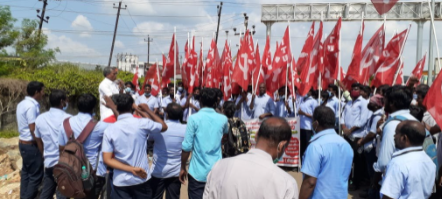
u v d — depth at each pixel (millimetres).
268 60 9016
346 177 3330
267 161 2426
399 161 3129
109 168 4707
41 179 5562
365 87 6824
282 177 2311
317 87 8555
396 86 4160
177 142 4695
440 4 16484
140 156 4277
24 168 5527
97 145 4777
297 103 9438
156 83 10695
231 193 2342
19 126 5410
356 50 7672
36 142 5422
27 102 5359
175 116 4766
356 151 6859
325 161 3252
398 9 17422
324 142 3305
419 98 5223
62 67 21922
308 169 3270
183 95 11164
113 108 4926
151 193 4426
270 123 2586
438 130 4664
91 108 4809
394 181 3092
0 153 9586
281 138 2553
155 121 4562
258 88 8680
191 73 9680
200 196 4500
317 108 3471
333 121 3396
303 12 19406
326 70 8141
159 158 4703
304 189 3305
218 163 2590
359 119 6727
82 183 4359
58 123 5004
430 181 3107
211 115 4531
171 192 4809
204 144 4445
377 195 5859
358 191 6977
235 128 5172
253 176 2328
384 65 7801
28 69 22875
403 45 7582
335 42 7891
